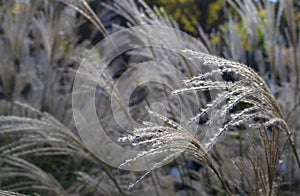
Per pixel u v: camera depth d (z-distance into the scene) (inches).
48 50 173.0
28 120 115.1
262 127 80.6
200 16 206.7
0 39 188.4
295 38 139.8
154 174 129.6
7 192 80.7
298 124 135.1
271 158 80.7
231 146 130.2
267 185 82.8
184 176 130.6
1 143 148.3
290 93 138.2
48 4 193.8
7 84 173.6
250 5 149.0
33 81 182.4
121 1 128.3
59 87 179.0
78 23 183.0
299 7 163.5
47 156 151.9
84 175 131.9
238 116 74.8
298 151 129.0
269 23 144.6
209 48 137.8
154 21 124.0
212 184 128.6
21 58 181.0
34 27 187.2
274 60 145.3
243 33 164.1
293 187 127.3
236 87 75.5
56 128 112.7
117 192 131.2
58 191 127.1
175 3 201.3
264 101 76.4
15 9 176.4
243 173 90.1
